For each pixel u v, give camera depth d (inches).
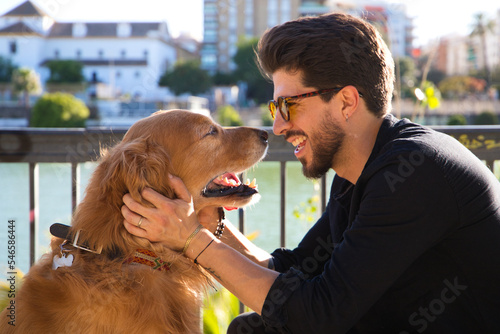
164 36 2834.6
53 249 76.7
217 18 2805.1
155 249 70.6
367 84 64.6
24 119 1654.8
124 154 71.9
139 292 68.9
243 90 2456.9
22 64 2450.8
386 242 57.2
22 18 2336.4
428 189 56.2
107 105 1573.6
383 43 67.0
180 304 73.0
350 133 66.7
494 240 57.5
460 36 2014.0
